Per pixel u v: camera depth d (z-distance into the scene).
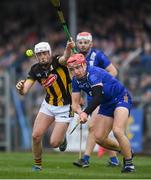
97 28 58.84
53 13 63.97
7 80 48.16
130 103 26.02
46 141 46.06
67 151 44.25
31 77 26.88
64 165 30.31
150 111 44.81
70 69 24.89
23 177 23.42
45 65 26.55
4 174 24.42
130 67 45.28
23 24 64.38
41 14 64.75
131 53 50.12
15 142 48.00
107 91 25.58
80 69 24.73
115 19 59.09
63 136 26.98
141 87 45.00
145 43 53.16
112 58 52.41
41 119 26.92
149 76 45.00
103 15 60.97
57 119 26.88
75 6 57.34
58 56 26.70
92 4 62.28
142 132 44.91
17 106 47.88
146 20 57.56
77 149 44.03
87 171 26.75
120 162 31.67
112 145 27.38
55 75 26.62
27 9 66.25
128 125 44.91
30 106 47.41
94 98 24.50
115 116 25.45
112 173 25.44
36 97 47.28
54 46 58.66
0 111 48.28
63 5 65.12
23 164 30.86
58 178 23.08
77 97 26.02
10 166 29.64
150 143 44.91
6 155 38.56
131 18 58.59
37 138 26.77
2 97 48.19
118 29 57.72
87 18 61.31
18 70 52.88
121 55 52.53
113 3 61.38
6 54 59.78
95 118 27.00
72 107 26.14
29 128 47.28
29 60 54.62
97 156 39.09
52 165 30.28
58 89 26.70
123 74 45.03
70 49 26.12
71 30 54.28
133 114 44.91
